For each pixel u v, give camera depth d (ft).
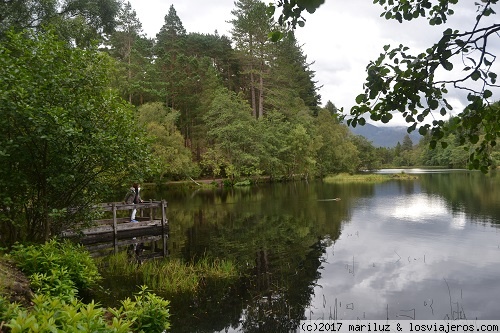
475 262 33.76
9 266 18.99
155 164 30.58
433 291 26.63
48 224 25.99
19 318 9.42
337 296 25.86
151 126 109.40
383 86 8.38
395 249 39.22
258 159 131.54
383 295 26.03
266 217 61.36
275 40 8.20
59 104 24.77
